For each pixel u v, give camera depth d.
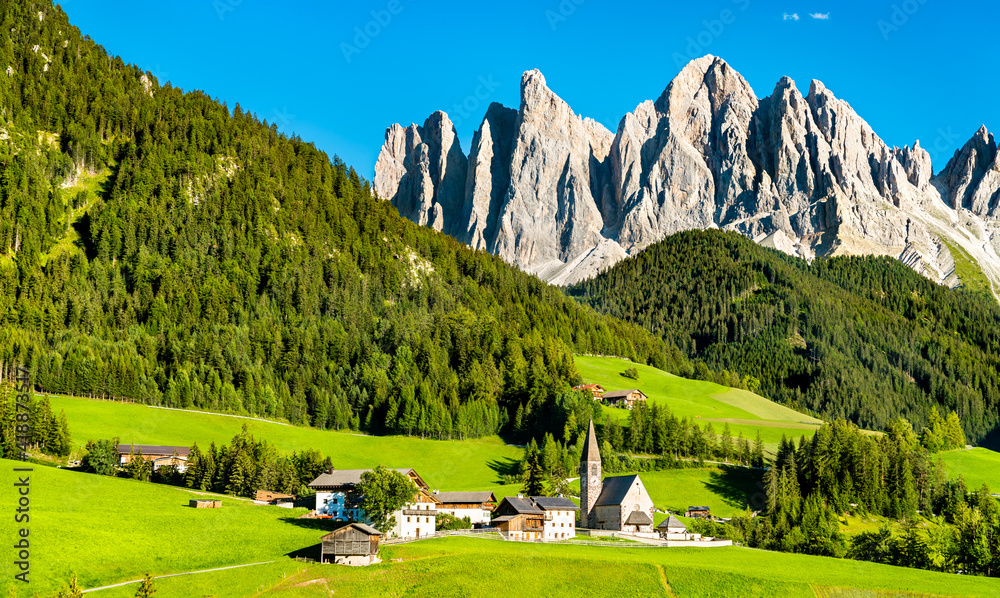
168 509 140.38
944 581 121.75
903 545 146.62
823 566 130.25
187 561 113.25
